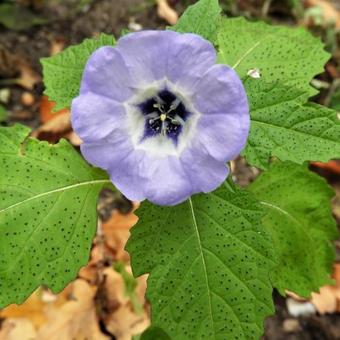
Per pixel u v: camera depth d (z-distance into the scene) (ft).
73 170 0.28
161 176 0.23
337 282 0.44
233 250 0.26
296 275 0.35
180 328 0.26
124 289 0.42
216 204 0.26
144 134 0.23
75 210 0.27
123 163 0.23
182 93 0.23
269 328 0.43
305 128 0.25
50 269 0.26
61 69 0.29
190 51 0.22
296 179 0.34
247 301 0.26
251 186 0.35
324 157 0.24
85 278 0.43
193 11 0.25
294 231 0.34
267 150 0.25
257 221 0.26
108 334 0.42
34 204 0.27
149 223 0.26
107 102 0.22
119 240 0.44
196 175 0.23
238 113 0.21
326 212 0.34
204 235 0.26
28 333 0.41
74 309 0.42
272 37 0.32
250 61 0.31
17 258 0.26
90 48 0.29
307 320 0.43
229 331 0.26
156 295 0.26
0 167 0.27
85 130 0.22
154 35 0.22
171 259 0.26
